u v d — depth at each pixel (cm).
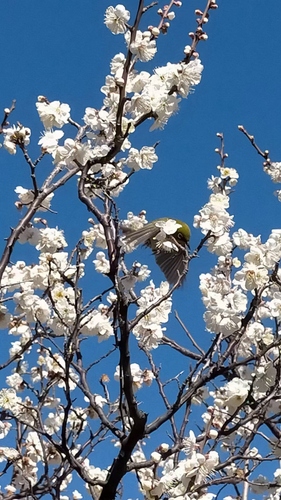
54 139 480
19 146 488
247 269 492
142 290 558
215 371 495
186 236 586
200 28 527
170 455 519
